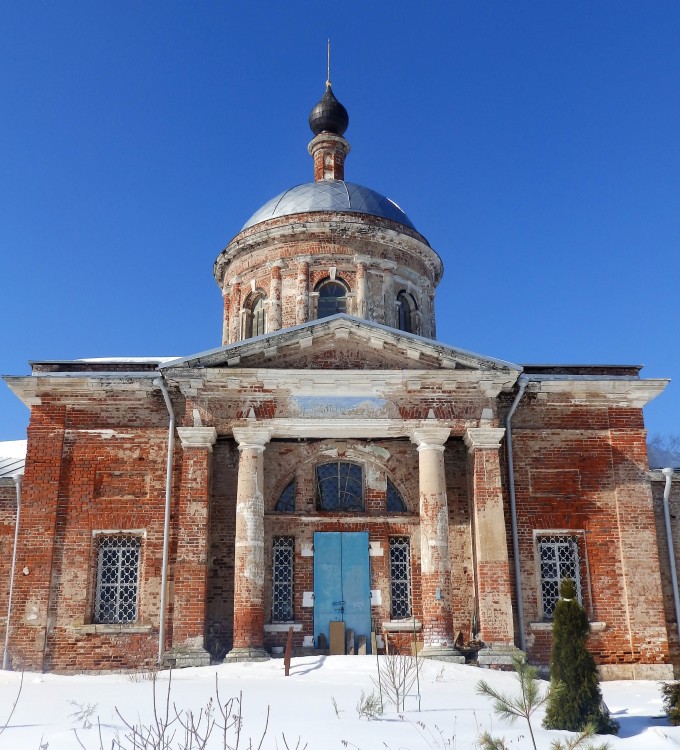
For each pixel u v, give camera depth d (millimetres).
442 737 9352
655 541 19594
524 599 19094
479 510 18625
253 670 15969
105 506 19125
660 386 20422
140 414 19703
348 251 24234
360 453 20688
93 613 18766
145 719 10484
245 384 19000
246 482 18422
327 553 19891
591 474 20016
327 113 28797
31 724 10188
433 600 17953
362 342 19516
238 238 25188
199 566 17953
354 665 16188
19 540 18797
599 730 10125
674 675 19547
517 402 19875
